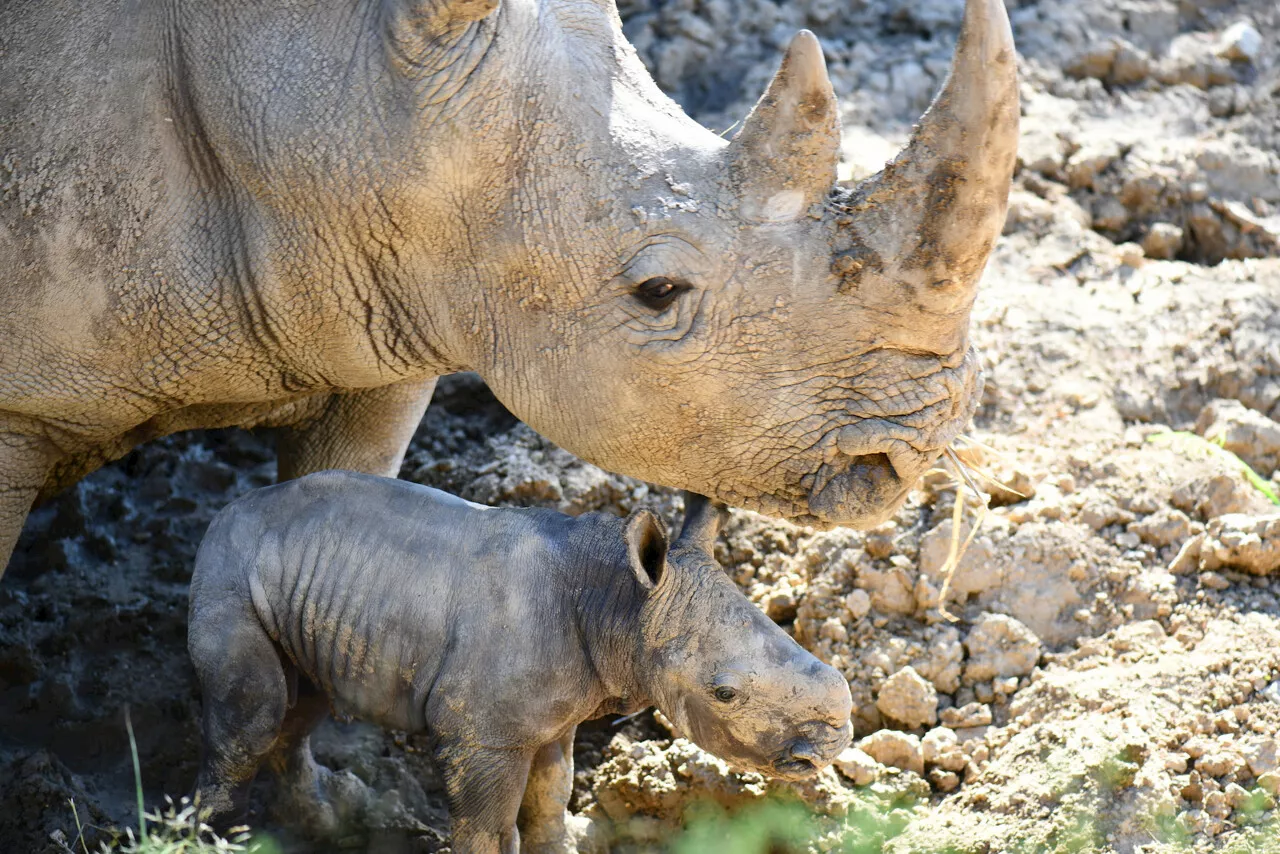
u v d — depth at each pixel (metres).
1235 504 11.59
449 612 8.80
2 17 9.02
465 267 8.59
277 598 9.13
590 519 8.84
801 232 7.89
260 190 8.66
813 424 8.17
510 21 8.26
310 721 9.74
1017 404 12.78
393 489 9.17
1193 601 10.95
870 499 8.30
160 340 9.16
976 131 7.36
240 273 8.92
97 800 10.30
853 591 11.10
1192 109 16.30
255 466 13.48
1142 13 17.25
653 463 8.64
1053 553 11.15
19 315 9.00
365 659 9.01
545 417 8.72
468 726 8.75
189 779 10.60
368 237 8.63
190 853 8.59
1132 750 9.55
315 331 9.11
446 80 8.16
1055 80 16.44
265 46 8.54
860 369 7.98
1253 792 9.38
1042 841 9.27
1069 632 10.86
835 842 9.73
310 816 9.95
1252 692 10.07
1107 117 16.16
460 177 8.33
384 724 9.25
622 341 8.24
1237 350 13.48
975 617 10.92
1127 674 10.30
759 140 7.89
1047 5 17.19
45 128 8.83
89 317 9.02
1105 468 12.03
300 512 9.18
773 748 8.39
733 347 8.05
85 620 11.57
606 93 8.36
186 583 12.16
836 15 16.80
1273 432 12.63
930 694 10.52
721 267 7.96
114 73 8.80
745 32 16.58
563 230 8.23
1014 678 10.57
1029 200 14.95
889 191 7.67
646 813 10.23
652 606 8.49
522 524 8.88
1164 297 14.02
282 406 10.48
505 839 8.98
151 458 13.20
